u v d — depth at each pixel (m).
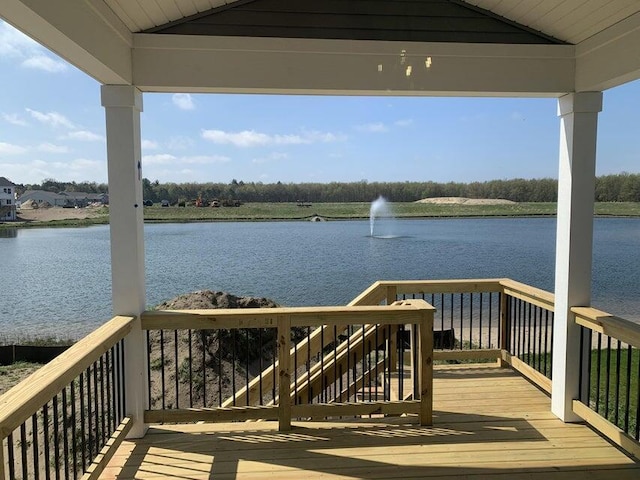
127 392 2.94
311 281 15.54
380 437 2.97
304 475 2.51
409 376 4.18
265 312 2.98
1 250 19.23
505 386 3.93
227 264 17.86
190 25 2.94
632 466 2.61
